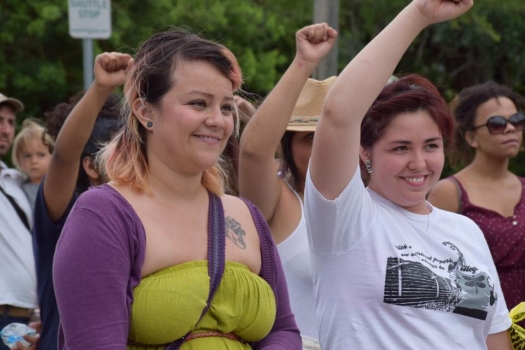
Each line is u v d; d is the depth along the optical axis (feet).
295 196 14.37
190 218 10.09
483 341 11.51
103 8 22.35
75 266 9.23
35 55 35.83
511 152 18.11
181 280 9.59
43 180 14.89
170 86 9.82
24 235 18.75
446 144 11.87
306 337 13.01
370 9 44.45
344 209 10.72
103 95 13.79
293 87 13.34
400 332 10.75
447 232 11.48
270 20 40.01
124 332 9.25
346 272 10.91
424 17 10.39
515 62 47.09
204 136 9.88
